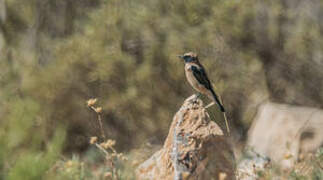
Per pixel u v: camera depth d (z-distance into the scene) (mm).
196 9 19875
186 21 19859
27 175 4371
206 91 11078
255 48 20766
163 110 19953
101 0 21250
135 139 20250
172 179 8164
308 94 21594
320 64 21281
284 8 21578
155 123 20047
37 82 19281
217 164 8203
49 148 4594
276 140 14461
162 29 19750
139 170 8414
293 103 21484
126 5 19984
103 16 19844
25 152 4434
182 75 19656
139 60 20000
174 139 8344
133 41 19953
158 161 8617
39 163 4434
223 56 20312
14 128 4387
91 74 19406
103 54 19359
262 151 14562
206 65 19844
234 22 20000
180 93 20047
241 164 9297
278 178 8086
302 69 21375
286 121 14727
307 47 20844
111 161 7543
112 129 20453
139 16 19469
